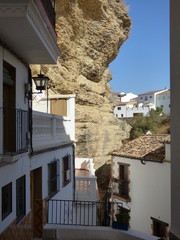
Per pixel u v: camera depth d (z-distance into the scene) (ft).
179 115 12.55
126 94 276.82
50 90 56.39
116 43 76.59
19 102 20.13
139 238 21.24
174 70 12.99
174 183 13.20
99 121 71.87
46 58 21.56
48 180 25.84
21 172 18.92
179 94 12.49
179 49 12.36
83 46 67.56
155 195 41.57
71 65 64.95
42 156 23.95
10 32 15.76
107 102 83.25
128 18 78.54
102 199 65.26
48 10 19.11
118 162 50.14
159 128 139.44
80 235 22.52
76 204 31.91
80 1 60.44
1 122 16.20
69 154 34.14
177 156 12.82
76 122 63.98
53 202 26.53
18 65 20.08
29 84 21.81
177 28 12.53
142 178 44.65
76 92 65.46
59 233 22.56
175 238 12.73
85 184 36.91
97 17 66.74
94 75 73.72
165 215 39.22
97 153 68.59
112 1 70.54
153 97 224.94
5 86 18.71
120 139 81.82
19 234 18.45
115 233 22.34
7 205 16.65
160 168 40.96
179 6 12.21
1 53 16.55
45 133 26.48
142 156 44.21
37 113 23.57
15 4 13.55
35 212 23.22
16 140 17.84
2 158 15.07
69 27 60.85
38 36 16.48
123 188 48.60
